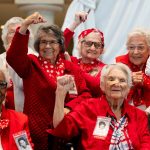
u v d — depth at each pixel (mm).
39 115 4418
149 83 4906
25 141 4156
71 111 4402
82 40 5176
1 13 9547
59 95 4242
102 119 4305
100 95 4777
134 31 5016
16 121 4199
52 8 7711
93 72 5125
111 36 6918
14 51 4258
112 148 4227
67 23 6855
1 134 4148
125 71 4359
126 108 4379
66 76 4242
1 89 4168
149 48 4992
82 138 4297
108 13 6945
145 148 4277
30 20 4211
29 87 4426
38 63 4449
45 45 4484
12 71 4594
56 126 4242
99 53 5191
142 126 4359
